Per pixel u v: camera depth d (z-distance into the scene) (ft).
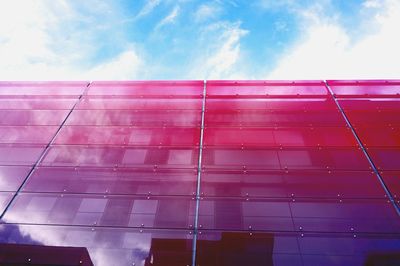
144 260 19.97
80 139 30.78
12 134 31.45
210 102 36.04
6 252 20.62
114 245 20.92
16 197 24.56
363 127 30.99
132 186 25.31
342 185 24.88
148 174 26.40
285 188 24.80
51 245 21.04
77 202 24.04
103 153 28.91
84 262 20.02
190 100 36.55
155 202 23.90
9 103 36.50
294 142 29.55
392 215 22.31
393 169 26.04
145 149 29.25
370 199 23.63
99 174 26.53
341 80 38.70
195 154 28.50
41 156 28.66
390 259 19.60
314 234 21.29
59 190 25.12
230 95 37.17
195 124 32.53
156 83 39.96
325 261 19.65
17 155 28.76
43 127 32.55
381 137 29.60
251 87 38.32
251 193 24.43
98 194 24.71
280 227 21.83
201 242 20.92
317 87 37.68
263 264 19.58
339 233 21.30
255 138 30.19
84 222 22.50
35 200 24.26
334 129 30.99
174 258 20.01
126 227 22.07
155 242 21.01
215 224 22.09
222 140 30.12
